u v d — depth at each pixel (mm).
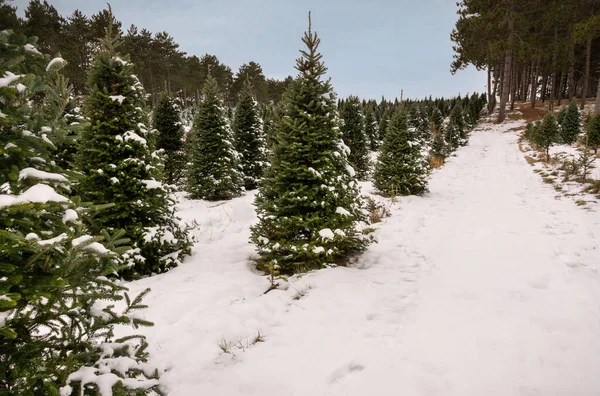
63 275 1983
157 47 43375
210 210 11242
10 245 1738
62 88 2332
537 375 3154
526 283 5102
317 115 6074
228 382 3178
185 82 47594
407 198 11844
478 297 4750
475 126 38719
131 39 40062
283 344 3764
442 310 4438
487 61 42219
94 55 6125
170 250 6562
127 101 6195
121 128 6141
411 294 4980
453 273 5660
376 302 4707
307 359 3479
